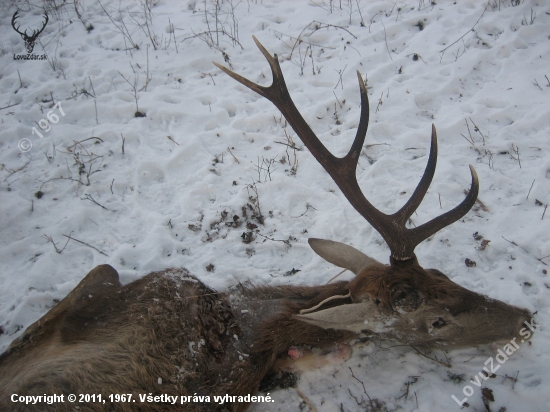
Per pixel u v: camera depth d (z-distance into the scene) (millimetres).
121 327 1048
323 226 1409
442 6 2102
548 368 1071
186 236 1426
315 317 958
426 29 2008
